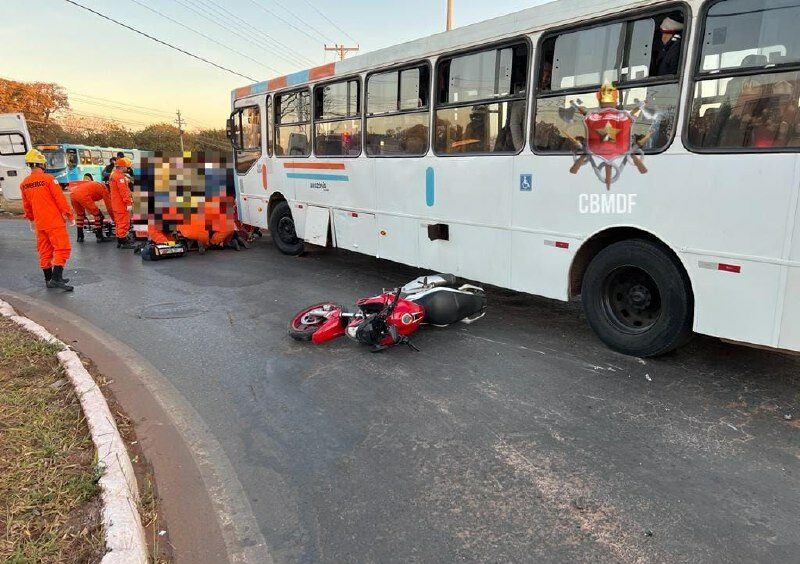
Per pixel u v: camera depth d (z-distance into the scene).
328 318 5.78
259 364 5.15
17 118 16.33
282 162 9.92
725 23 4.07
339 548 2.73
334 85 8.33
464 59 6.15
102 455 3.34
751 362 4.92
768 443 3.60
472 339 5.69
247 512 3.03
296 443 3.75
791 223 3.86
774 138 3.91
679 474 3.27
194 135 72.12
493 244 6.09
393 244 7.55
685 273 4.58
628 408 4.11
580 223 5.19
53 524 2.78
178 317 6.68
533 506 3.01
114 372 5.03
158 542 2.80
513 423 3.93
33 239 13.81
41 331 5.82
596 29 4.87
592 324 5.30
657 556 2.62
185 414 4.20
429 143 6.71
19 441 3.57
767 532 2.77
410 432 3.84
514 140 5.70
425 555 2.67
